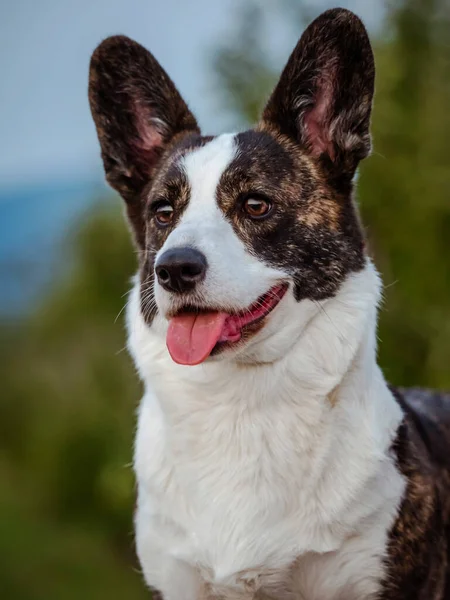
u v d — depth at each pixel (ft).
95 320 53.21
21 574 53.67
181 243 15.35
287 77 17.54
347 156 17.25
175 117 19.24
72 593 51.19
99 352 51.72
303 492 15.80
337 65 17.56
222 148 16.99
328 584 16.07
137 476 17.40
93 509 56.29
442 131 36.22
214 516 15.98
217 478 16.02
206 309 15.38
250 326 15.69
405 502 16.34
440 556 17.24
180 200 16.70
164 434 16.58
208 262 15.19
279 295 15.99
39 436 64.18
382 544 15.99
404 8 37.40
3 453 73.00
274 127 17.70
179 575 16.52
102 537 55.36
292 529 15.81
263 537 15.83
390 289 36.60
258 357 15.84
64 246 56.34
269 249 16.21
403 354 36.63
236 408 15.97
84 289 53.57
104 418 51.13
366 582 16.10
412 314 36.63
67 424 56.08
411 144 36.70
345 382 16.19
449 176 35.99
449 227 36.68
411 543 16.31
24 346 74.59
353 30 17.28
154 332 16.53
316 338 16.10
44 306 62.54
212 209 16.33
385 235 36.94
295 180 16.85
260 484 15.89
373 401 16.53
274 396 15.89
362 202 36.42
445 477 18.04
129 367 49.26
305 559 15.88
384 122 36.11
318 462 15.83
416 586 16.46
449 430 19.35
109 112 19.13
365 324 16.46
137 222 19.03
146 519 16.87
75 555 54.90
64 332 59.82
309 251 16.44
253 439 15.92
